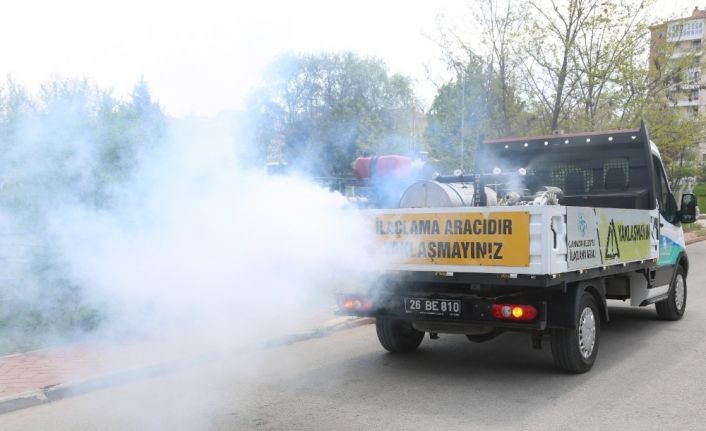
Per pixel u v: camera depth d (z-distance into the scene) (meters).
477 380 5.64
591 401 4.99
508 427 4.43
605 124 16.72
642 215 7.00
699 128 18.38
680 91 18.08
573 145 7.68
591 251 5.62
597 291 6.03
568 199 7.52
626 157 7.46
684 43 17.84
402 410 4.83
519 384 5.49
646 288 7.25
